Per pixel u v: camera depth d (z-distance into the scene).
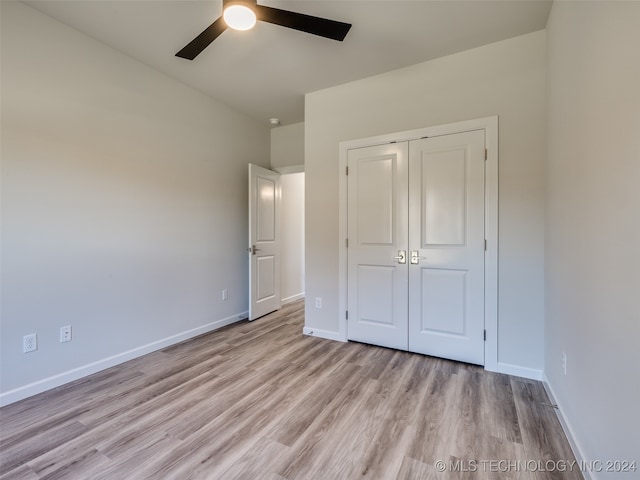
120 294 2.61
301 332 3.41
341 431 1.70
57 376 2.21
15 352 2.01
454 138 2.59
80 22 2.23
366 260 3.00
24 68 2.05
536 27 2.26
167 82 2.98
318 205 3.26
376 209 2.94
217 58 2.69
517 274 2.36
